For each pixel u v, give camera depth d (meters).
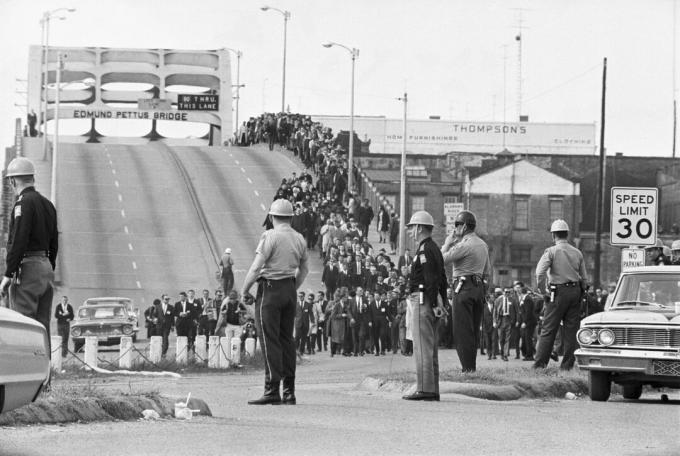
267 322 23.03
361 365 51.00
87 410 18.36
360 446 16.61
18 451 14.98
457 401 24.72
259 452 15.69
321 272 97.12
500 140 198.00
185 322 60.78
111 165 136.75
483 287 28.75
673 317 26.39
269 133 156.25
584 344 26.91
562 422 20.80
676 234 155.75
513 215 153.25
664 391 32.25
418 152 196.50
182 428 18.09
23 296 20.66
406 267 78.75
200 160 143.00
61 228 108.62
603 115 91.25
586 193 155.88
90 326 66.06
